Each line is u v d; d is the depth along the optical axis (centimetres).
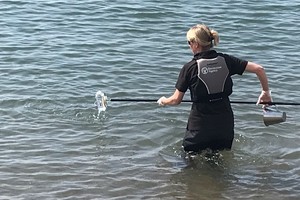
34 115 946
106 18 1452
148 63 1165
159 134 897
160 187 770
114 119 939
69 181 776
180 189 768
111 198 745
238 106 983
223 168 810
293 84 1079
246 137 888
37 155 833
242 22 1437
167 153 848
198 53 784
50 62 1158
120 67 1141
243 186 776
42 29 1362
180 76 788
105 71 1122
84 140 877
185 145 821
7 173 788
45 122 926
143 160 830
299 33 1371
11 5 1557
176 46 1268
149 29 1377
